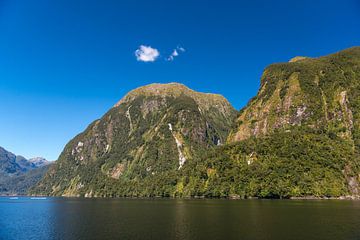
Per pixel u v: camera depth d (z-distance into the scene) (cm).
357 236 8656
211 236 9162
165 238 9112
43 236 10081
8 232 10962
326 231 9444
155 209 18388
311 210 15138
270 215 13388
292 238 8581
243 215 13688
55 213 17875
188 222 12044
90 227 11606
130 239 9138
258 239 8581
